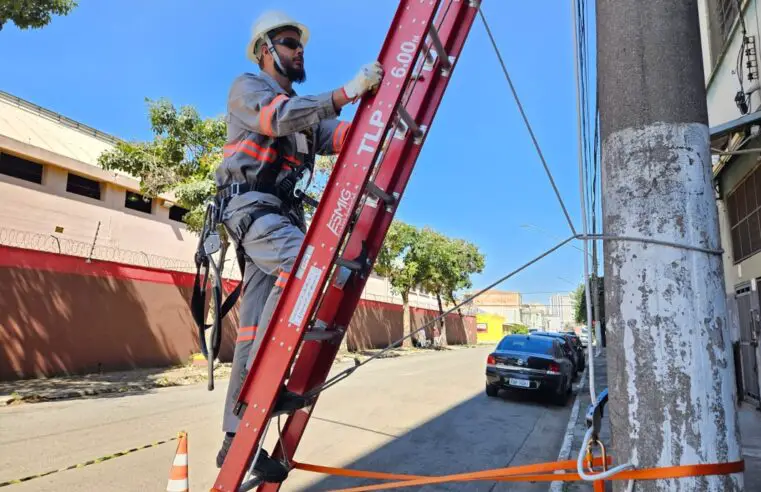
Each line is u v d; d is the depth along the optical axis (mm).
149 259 20094
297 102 2084
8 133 16641
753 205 8469
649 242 1543
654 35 1609
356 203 1986
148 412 8891
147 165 14367
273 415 2074
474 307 57688
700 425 1438
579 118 1858
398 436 7613
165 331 16297
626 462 1525
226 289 18000
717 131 6441
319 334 2150
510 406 10727
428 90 2480
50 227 16891
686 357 1469
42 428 7434
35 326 12469
